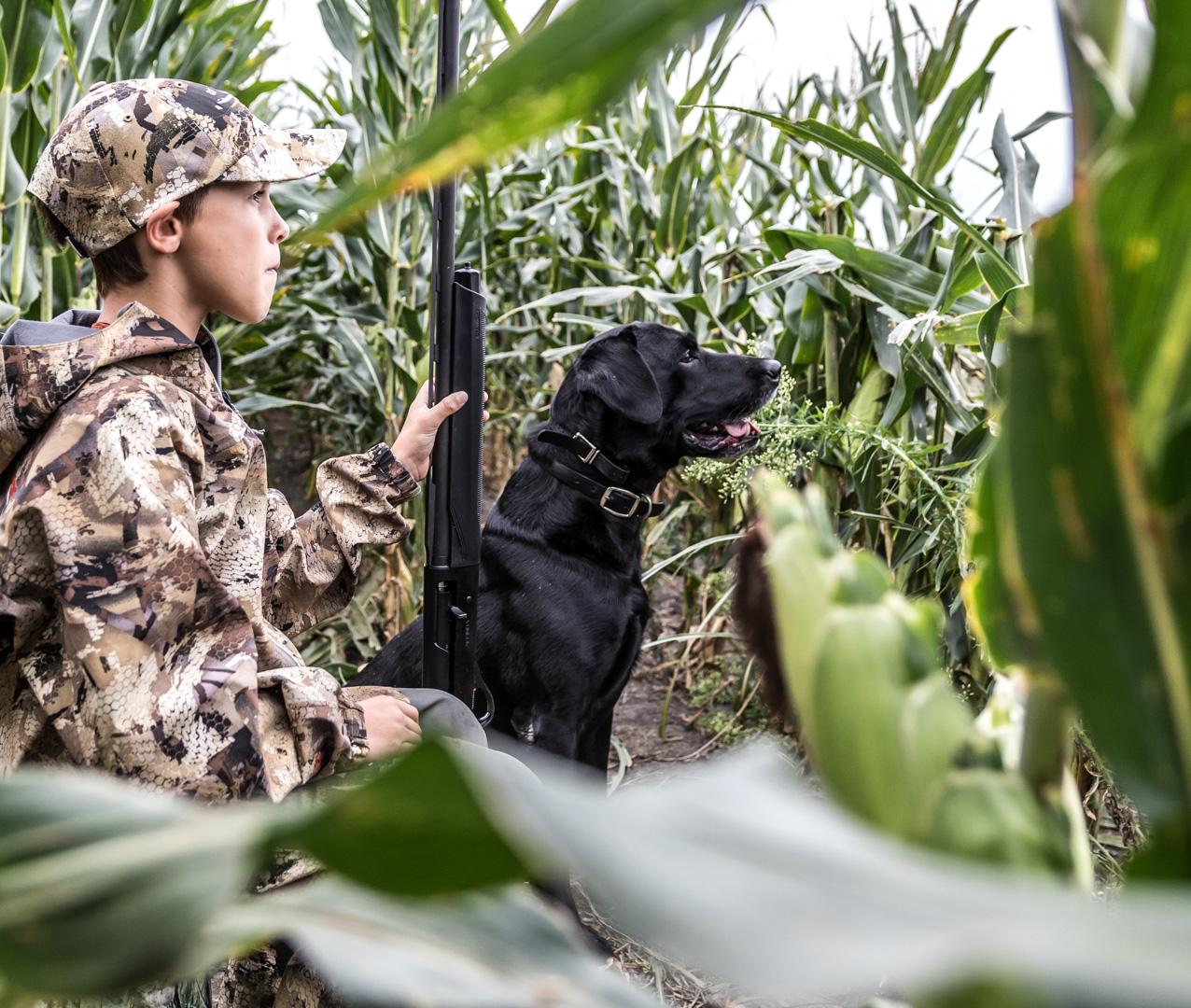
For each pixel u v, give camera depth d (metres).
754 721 3.42
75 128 1.46
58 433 1.28
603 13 0.19
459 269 2.04
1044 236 0.25
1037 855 0.26
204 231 1.51
